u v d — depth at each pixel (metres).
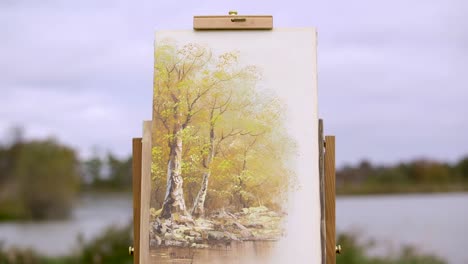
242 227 4.08
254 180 4.12
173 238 4.10
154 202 4.14
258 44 4.25
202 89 4.23
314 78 4.19
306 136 4.14
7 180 24.23
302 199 4.09
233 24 4.27
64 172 23.34
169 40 4.29
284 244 4.05
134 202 4.28
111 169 23.47
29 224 20.64
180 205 4.13
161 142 4.19
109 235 11.77
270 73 4.21
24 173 23.67
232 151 4.16
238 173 4.14
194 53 4.26
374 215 16.80
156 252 4.09
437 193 24.34
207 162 4.16
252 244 4.06
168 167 4.17
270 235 4.06
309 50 4.22
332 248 4.19
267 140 4.15
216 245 4.08
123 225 11.86
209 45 4.27
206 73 4.24
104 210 21.50
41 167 23.59
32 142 24.31
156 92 4.25
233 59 4.24
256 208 4.09
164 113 4.22
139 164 4.30
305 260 4.03
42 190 23.22
